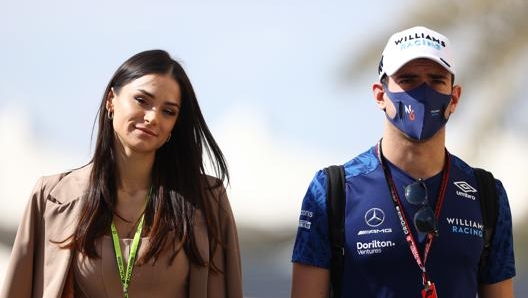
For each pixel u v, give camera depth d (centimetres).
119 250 1240
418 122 1219
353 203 1248
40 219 1277
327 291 1258
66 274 1230
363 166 1270
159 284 1241
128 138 1245
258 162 5797
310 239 1251
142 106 1245
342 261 1240
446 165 1267
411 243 1224
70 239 1239
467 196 1252
